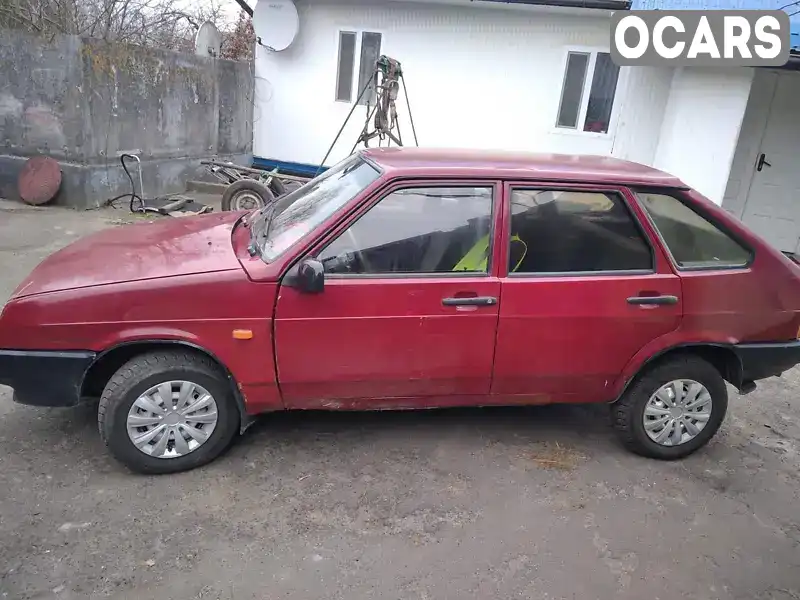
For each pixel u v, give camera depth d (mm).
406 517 3143
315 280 3043
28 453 3393
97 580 2592
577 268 3467
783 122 9102
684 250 3586
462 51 10750
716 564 3014
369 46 11281
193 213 9391
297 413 4035
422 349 3352
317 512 3123
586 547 3047
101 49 9031
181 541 2852
